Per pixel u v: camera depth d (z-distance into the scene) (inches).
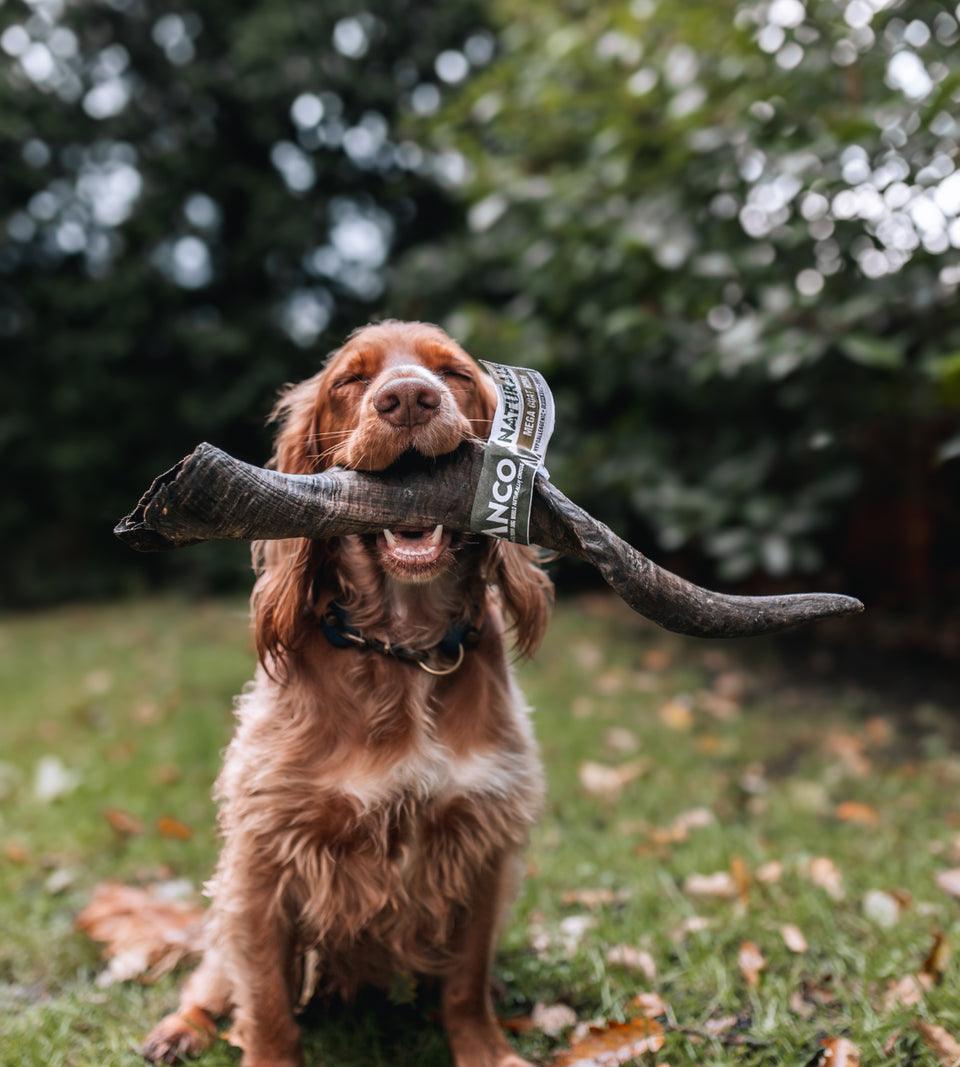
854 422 67.7
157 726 66.7
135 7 125.3
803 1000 33.7
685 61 64.0
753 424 74.4
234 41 123.4
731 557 68.6
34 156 125.6
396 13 127.3
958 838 45.4
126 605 120.6
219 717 67.5
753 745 60.0
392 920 31.1
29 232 127.1
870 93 53.1
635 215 67.3
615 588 25.9
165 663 84.6
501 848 31.3
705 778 55.0
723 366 62.7
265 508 25.0
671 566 99.3
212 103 126.7
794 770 56.7
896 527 84.0
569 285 74.9
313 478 26.4
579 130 74.1
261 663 31.0
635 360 76.4
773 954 36.2
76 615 117.6
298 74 123.0
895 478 81.3
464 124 93.2
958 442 48.1
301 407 33.4
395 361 31.3
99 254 130.6
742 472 70.0
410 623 30.7
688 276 65.9
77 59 126.6
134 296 125.3
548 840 47.3
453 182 86.0
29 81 124.0
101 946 38.9
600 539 26.0
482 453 27.3
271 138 126.1
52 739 66.1
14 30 123.0
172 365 132.0
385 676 30.3
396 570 28.5
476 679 31.4
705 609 26.0
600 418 87.8
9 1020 34.3
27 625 113.3
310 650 30.9
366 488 26.7
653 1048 30.7
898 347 56.7
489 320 80.6
